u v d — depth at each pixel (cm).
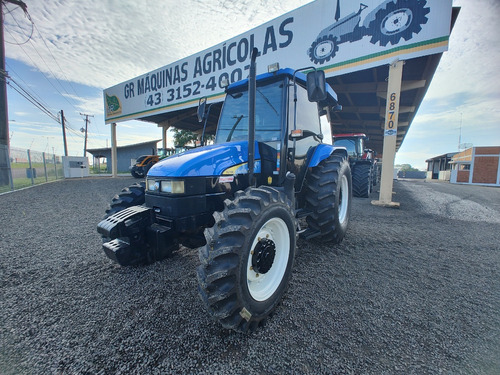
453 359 148
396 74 575
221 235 165
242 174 247
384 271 264
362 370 140
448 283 239
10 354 151
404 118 1246
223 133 305
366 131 1662
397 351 155
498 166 1905
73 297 212
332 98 367
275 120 270
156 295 215
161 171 223
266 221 182
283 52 718
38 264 279
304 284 236
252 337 167
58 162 1925
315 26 658
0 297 212
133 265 260
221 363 145
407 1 536
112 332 170
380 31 572
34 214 547
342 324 179
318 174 317
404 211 577
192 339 164
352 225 449
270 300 185
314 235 299
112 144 1662
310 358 149
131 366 142
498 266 278
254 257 179
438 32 514
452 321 183
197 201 216
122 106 1415
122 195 298
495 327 177
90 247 335
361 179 793
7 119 1162
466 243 356
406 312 193
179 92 1060
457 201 756
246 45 799
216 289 158
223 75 882
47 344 159
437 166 3697
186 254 302
